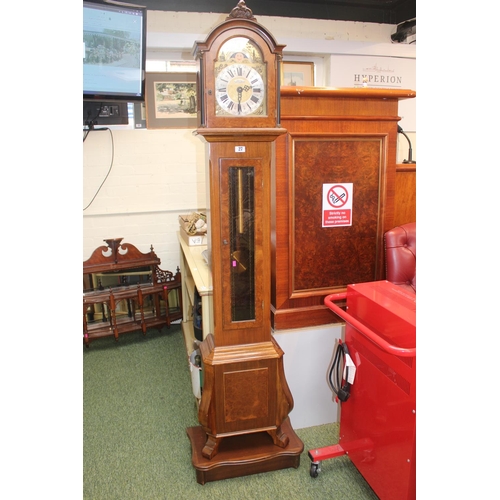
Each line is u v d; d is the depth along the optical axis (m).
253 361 1.65
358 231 1.94
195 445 1.80
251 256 1.63
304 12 3.18
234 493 1.65
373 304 1.46
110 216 3.11
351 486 1.68
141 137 3.03
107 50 2.38
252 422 1.72
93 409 2.24
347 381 1.64
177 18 2.95
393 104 1.88
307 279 1.92
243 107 1.49
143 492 1.67
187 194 3.19
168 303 3.20
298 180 1.82
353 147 1.86
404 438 1.34
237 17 1.42
